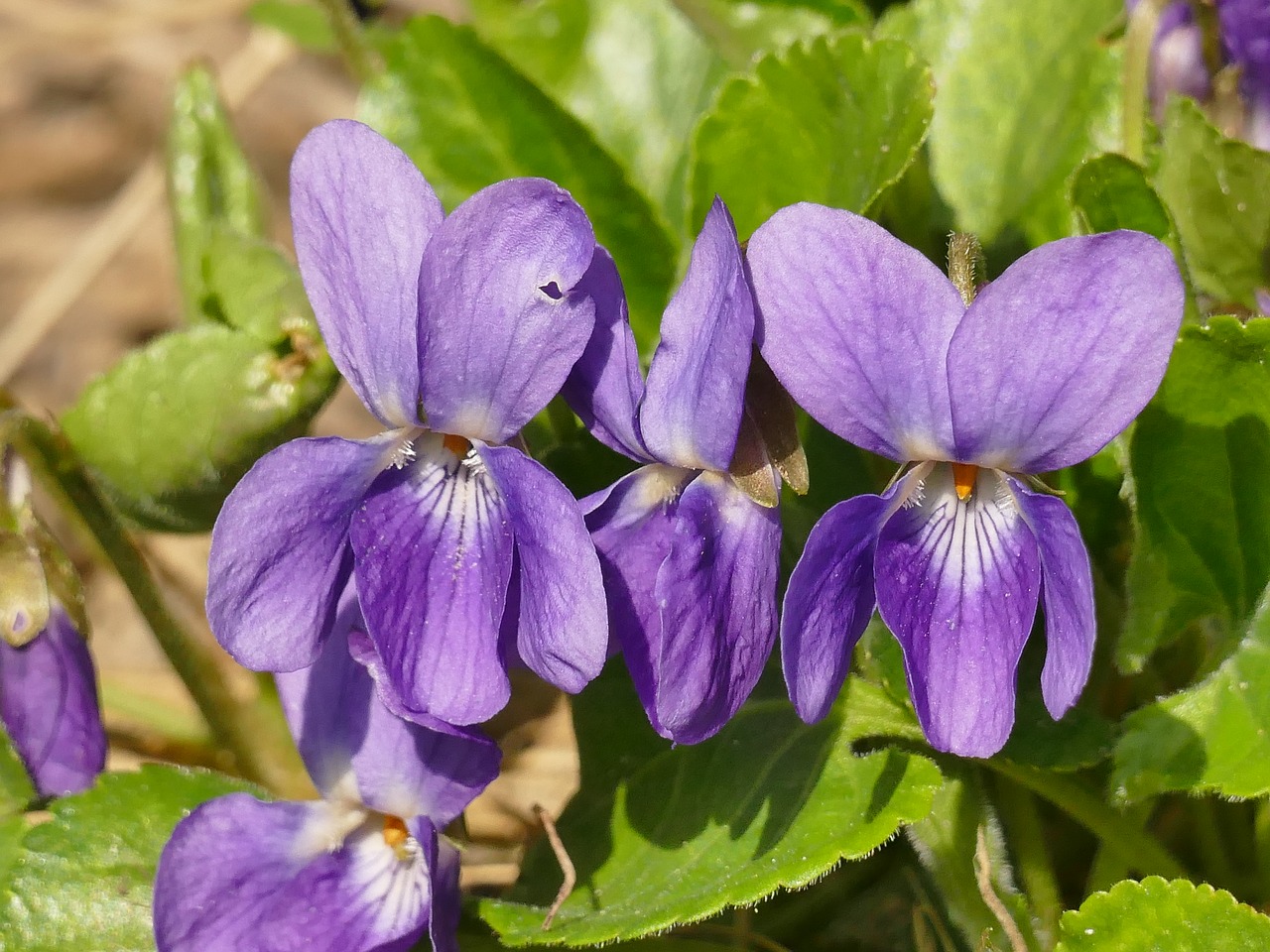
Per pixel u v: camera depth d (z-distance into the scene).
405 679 0.13
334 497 0.13
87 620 0.15
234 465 0.15
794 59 0.15
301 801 0.14
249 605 0.13
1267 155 0.15
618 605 0.13
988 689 0.13
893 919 0.15
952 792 0.14
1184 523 0.14
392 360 0.13
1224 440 0.14
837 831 0.14
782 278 0.13
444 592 0.13
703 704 0.13
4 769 0.15
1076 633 0.12
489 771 0.14
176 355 0.15
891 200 0.15
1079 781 0.14
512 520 0.13
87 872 0.14
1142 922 0.14
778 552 0.13
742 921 0.15
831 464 0.15
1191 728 0.14
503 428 0.13
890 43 0.15
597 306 0.13
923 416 0.13
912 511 0.13
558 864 0.14
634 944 0.14
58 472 0.15
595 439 0.15
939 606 0.13
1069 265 0.12
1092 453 0.13
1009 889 0.14
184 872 0.13
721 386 0.13
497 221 0.13
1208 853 0.15
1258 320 0.13
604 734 0.15
